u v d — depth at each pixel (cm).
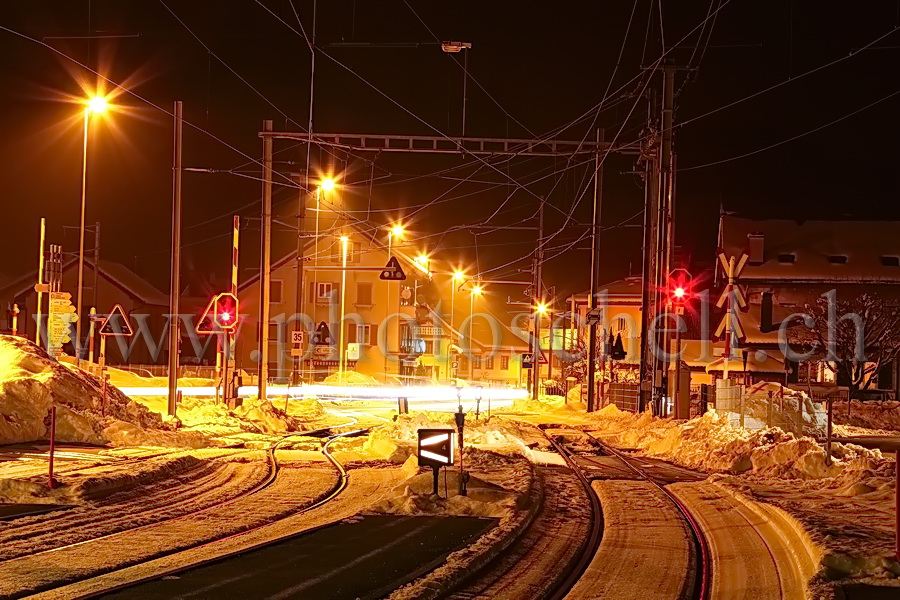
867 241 7206
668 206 3525
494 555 1157
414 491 1611
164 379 5353
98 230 5800
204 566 1053
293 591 934
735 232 7325
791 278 6938
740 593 1033
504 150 3594
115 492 1573
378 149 3572
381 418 4491
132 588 937
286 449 2623
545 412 5244
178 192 2959
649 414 3647
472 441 2777
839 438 3209
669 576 1105
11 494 1471
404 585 966
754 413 2989
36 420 2300
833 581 987
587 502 1723
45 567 1016
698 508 1703
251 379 6359
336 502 1608
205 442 2562
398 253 8862
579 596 993
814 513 1466
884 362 6450
